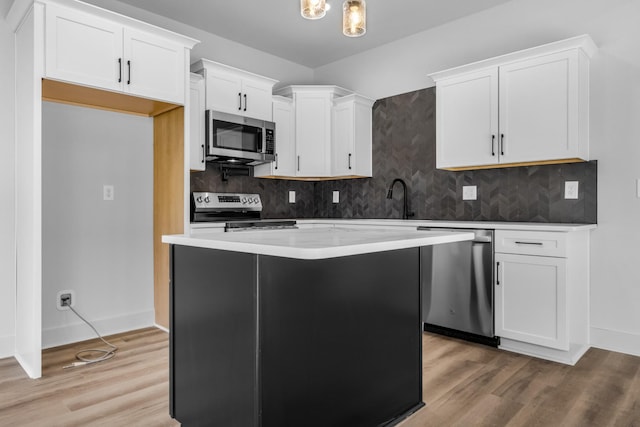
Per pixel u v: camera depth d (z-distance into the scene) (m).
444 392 2.03
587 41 2.53
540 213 2.98
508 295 2.57
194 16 3.39
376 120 4.05
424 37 3.68
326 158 4.02
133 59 2.56
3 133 2.52
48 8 2.22
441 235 1.56
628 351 2.59
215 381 1.46
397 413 1.67
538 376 2.22
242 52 3.99
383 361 1.61
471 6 3.23
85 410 1.84
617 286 2.64
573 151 2.53
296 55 4.27
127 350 2.63
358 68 4.22
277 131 3.85
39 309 2.20
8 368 2.33
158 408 1.86
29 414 1.80
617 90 2.65
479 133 2.94
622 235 2.63
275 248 1.13
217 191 3.74
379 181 4.03
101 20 2.42
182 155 2.88
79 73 2.33
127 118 3.06
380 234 1.63
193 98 3.18
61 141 2.74
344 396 1.47
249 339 1.30
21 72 2.42
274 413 1.30
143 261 3.16
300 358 1.36
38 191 2.20
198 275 1.54
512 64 2.77
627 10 2.62
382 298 1.61
